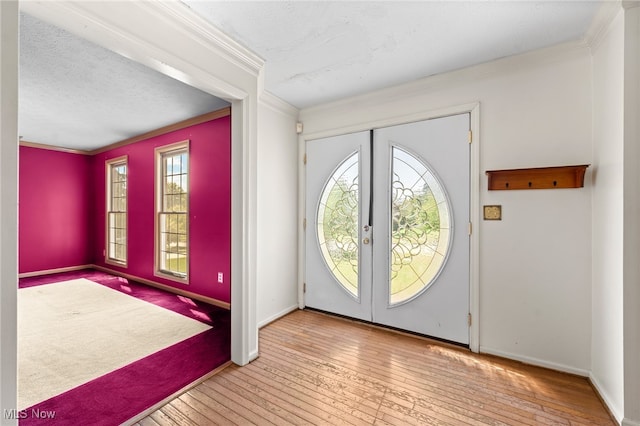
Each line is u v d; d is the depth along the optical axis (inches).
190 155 149.9
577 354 80.8
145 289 166.2
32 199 198.7
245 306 86.8
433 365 86.2
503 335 90.5
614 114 65.7
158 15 63.2
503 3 64.5
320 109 127.7
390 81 104.2
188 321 119.6
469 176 96.0
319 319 122.1
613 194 66.3
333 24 72.1
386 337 105.0
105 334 106.7
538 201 85.4
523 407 68.1
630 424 59.6
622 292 61.4
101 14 53.8
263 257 115.6
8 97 41.8
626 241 60.5
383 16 68.9
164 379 78.8
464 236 97.1
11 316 42.4
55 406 67.8
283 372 82.7
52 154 206.7
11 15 42.0
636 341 59.5
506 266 89.9
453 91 98.5
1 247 41.5
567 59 81.7
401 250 109.9
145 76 99.0
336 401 70.1
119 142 193.8
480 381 78.2
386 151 112.5
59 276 196.9
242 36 76.9
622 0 59.4
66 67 92.7
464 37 77.6
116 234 207.0
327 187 128.0
